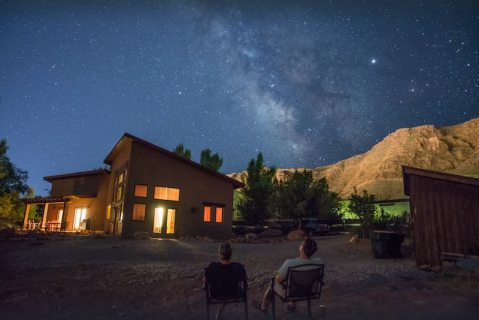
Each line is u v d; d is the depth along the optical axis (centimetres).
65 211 2614
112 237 1551
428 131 16200
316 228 2577
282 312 473
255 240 1897
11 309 441
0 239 1196
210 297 388
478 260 726
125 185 1880
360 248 1231
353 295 565
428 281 686
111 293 537
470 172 11288
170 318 438
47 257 864
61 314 433
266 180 2802
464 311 459
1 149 2012
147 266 786
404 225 1495
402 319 430
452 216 870
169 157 2041
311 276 414
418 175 934
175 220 2008
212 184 2205
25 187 3341
